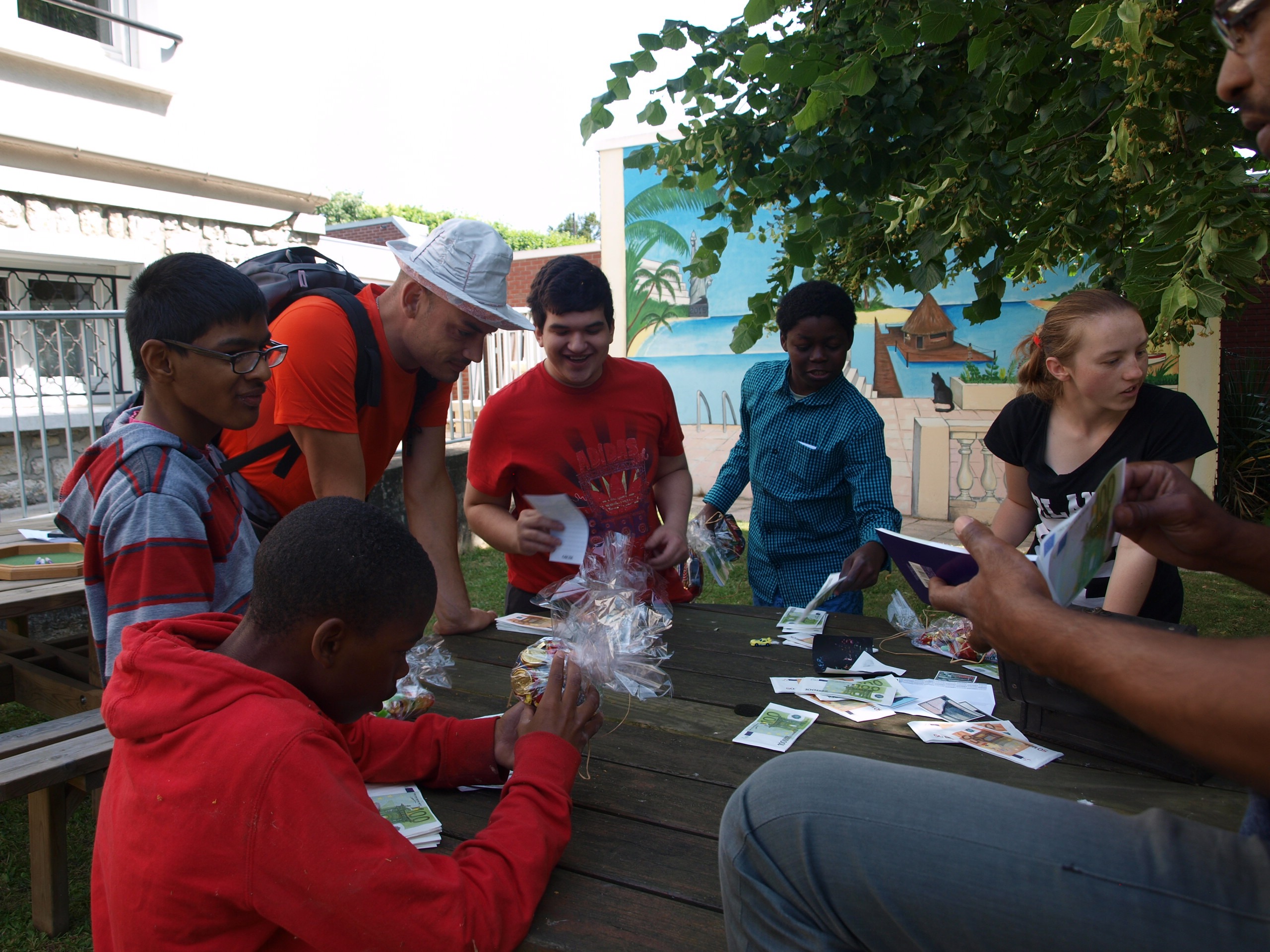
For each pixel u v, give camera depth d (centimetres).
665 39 349
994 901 87
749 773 163
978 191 283
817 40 325
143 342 154
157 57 638
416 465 256
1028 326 826
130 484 147
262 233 746
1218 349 770
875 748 170
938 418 863
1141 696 81
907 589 596
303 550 109
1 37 539
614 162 970
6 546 338
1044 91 316
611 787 157
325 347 203
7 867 283
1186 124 252
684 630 255
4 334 575
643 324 979
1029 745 169
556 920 119
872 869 93
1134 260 231
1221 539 126
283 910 98
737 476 338
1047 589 97
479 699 203
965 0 265
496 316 212
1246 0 82
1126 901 83
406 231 2236
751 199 391
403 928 100
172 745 103
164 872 100
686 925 118
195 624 121
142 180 639
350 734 155
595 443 257
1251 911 79
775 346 930
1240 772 76
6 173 555
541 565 275
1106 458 222
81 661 321
